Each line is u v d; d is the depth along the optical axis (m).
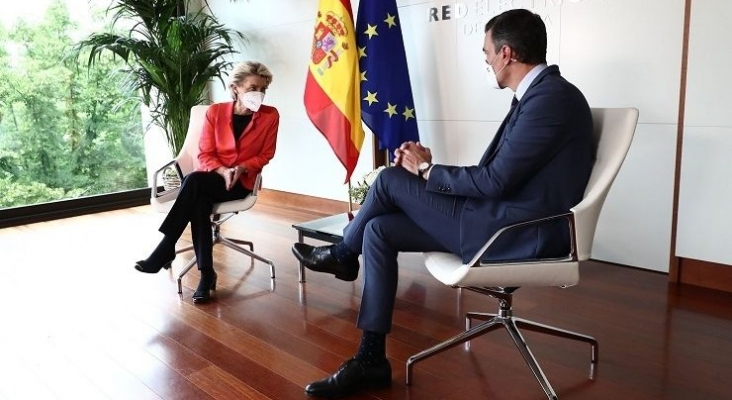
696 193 2.81
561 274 1.79
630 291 2.87
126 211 5.25
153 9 4.77
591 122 1.86
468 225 1.86
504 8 3.44
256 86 3.17
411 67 4.04
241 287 3.12
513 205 1.83
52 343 2.48
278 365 2.23
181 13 5.46
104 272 3.46
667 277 3.04
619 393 1.95
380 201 2.05
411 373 2.06
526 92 1.86
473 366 2.17
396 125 3.80
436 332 2.48
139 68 4.99
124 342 2.48
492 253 1.86
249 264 3.51
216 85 5.64
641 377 2.05
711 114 2.70
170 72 4.90
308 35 4.67
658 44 2.91
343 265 2.29
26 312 2.84
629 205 3.16
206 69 5.04
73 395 2.06
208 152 3.19
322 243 3.87
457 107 3.82
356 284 3.12
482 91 3.64
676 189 2.88
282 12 4.85
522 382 2.04
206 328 2.60
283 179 5.27
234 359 2.29
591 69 3.17
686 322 2.49
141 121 5.61
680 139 2.83
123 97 5.42
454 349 2.31
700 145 2.76
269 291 3.04
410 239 1.99
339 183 4.74
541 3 3.31
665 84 2.92
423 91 3.99
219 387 2.08
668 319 2.53
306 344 2.41
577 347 2.29
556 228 1.83
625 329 2.44
